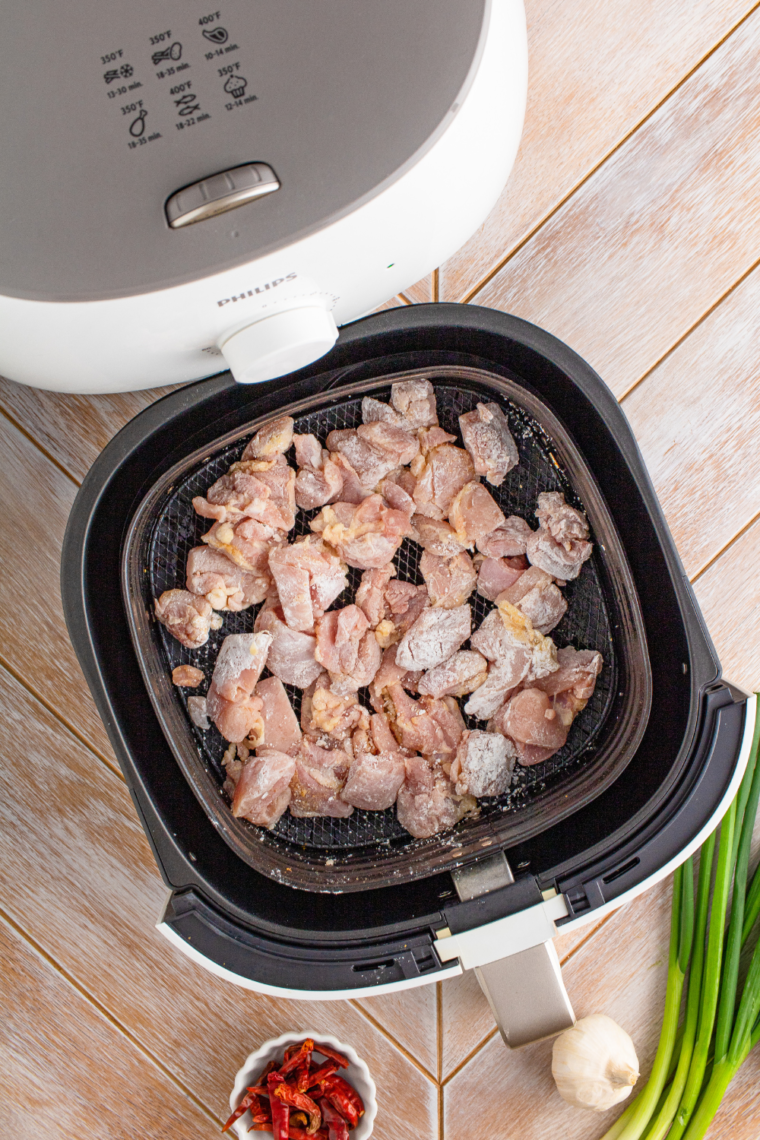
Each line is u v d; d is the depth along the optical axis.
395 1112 0.78
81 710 0.77
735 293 0.77
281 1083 0.73
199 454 0.73
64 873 0.77
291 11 0.59
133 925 0.77
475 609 0.76
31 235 0.60
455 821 0.74
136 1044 0.78
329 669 0.74
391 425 0.74
